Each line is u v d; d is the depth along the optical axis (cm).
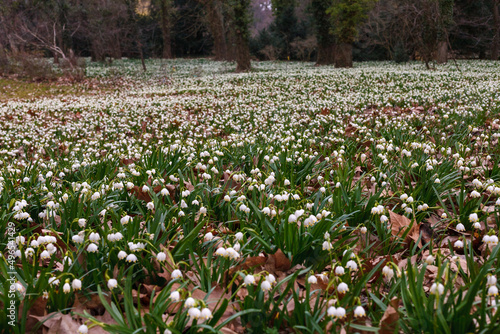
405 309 222
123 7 3900
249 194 416
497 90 1317
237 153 568
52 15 3884
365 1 3109
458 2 3762
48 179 453
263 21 6525
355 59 4497
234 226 369
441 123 783
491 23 3819
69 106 1543
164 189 361
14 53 3120
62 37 4328
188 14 5388
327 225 291
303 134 689
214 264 274
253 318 221
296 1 4362
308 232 288
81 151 716
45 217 350
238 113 1202
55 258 278
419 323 200
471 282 223
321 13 3828
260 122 1002
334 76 2302
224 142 639
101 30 4006
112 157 612
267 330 205
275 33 5084
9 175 505
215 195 396
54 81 2891
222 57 4666
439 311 190
